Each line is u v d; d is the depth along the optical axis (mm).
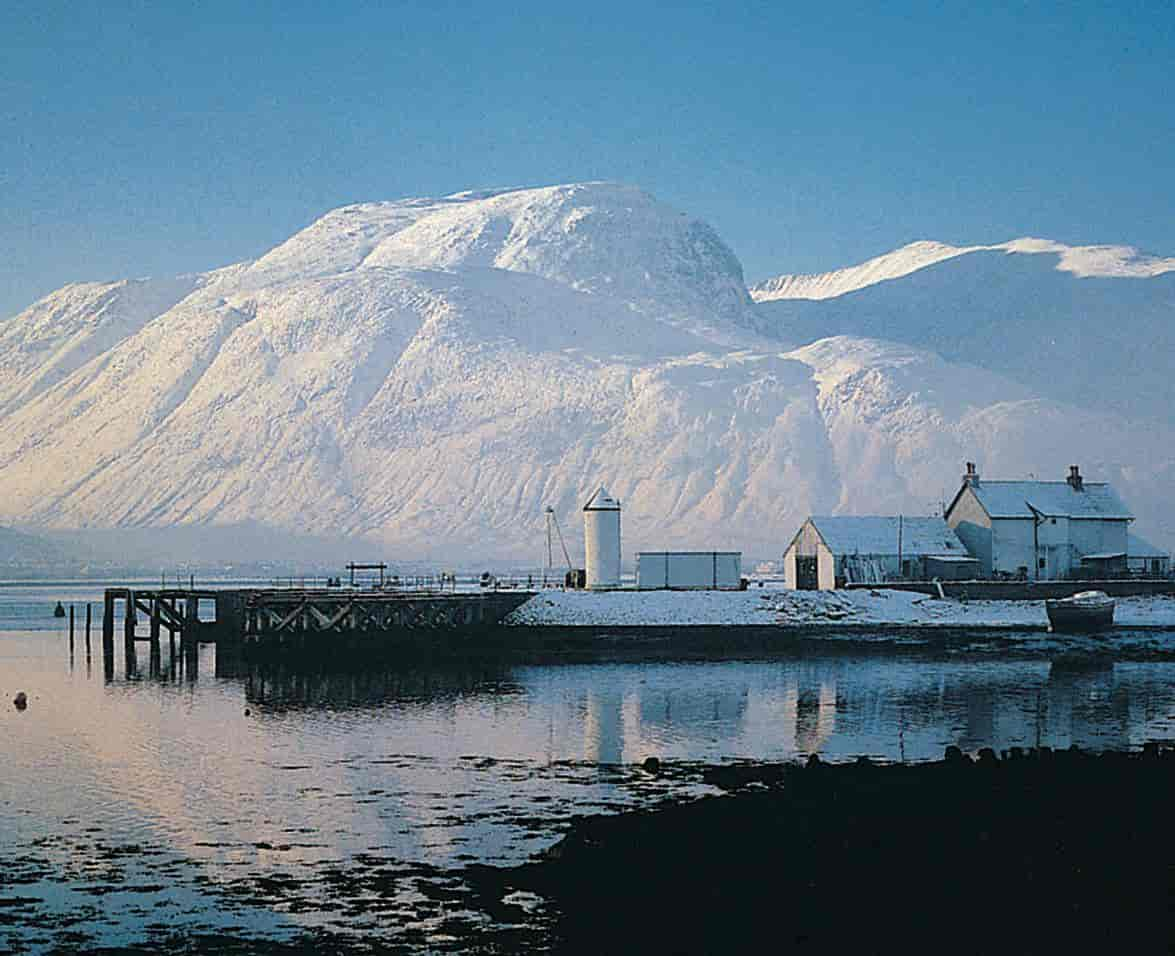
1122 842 38125
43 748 67812
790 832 41375
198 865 44781
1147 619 132000
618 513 138000
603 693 88875
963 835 39281
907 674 100625
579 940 36094
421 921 38500
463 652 117812
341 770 61031
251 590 129500
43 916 39656
